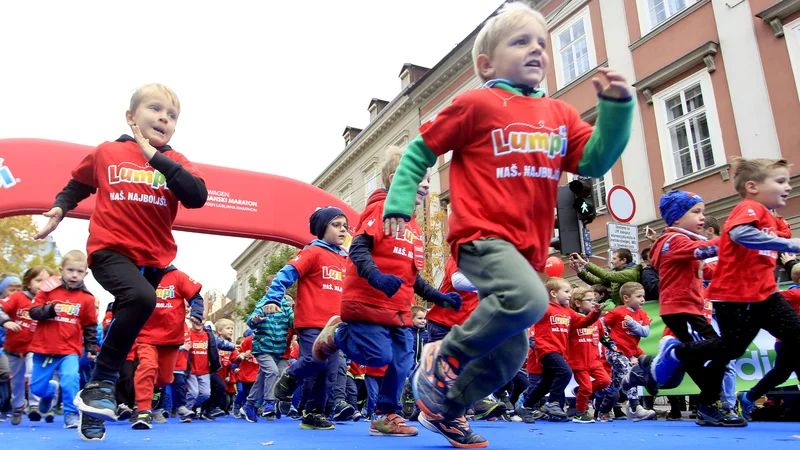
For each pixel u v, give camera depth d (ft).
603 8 47.75
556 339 18.19
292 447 8.96
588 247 23.98
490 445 9.07
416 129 74.13
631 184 44.19
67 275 16.76
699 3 40.27
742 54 37.47
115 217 8.99
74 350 16.58
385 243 10.85
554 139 6.82
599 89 6.46
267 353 21.68
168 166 8.70
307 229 35.53
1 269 73.15
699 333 12.82
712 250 12.18
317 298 13.92
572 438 10.48
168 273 16.97
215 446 9.23
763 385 14.01
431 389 7.46
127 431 13.46
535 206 6.59
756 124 36.24
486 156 6.65
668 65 41.60
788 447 8.53
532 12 7.17
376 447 8.91
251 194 34.40
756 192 11.71
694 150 40.52
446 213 62.64
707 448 8.41
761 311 11.48
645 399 22.00
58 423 19.39
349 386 21.62
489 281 6.18
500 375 7.11
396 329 11.21
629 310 19.66
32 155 28.73
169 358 16.90
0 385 20.80
